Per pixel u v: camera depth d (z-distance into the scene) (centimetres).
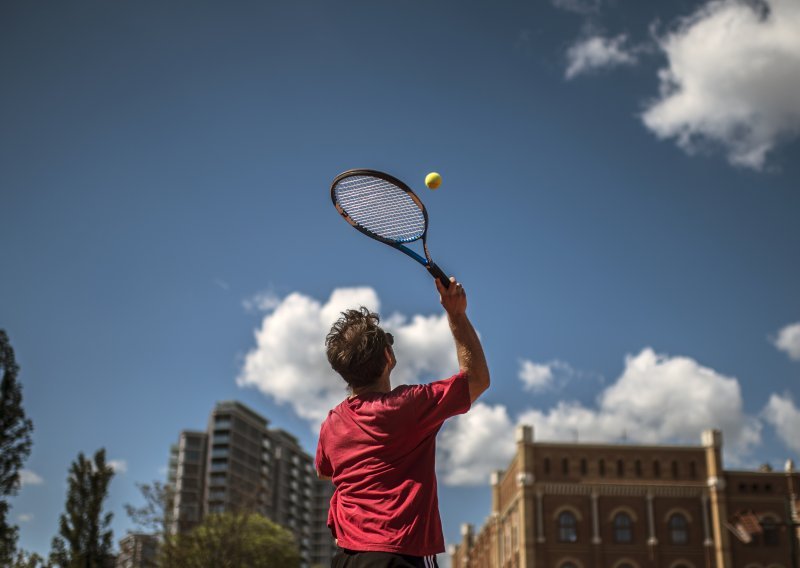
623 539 6206
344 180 403
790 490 6297
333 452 327
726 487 6312
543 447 6394
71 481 4200
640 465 6391
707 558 6175
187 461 14975
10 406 3144
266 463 16288
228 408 15550
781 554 6166
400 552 304
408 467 318
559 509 6244
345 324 349
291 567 6309
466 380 326
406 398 319
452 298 342
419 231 404
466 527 9569
